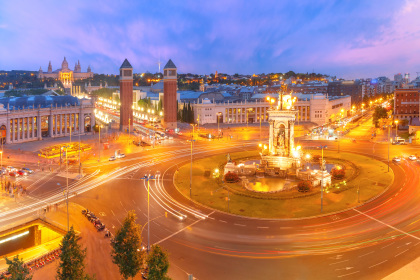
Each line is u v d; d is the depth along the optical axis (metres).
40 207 95.69
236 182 117.06
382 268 62.03
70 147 171.50
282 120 130.00
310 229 79.06
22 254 75.38
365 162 138.25
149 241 74.50
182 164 142.88
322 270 62.12
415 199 94.69
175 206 95.81
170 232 79.25
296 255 67.75
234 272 62.50
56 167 139.50
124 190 110.19
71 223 84.75
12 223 83.62
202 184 115.25
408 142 178.25
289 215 87.56
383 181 112.19
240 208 93.12
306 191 104.38
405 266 62.34
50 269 65.81
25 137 193.50
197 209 93.44
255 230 79.62
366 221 82.25
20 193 107.12
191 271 63.06
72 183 118.19
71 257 52.66
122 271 58.22
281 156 128.88
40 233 87.56
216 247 71.88
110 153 166.12
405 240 71.94
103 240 76.19
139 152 168.88
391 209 88.81
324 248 70.06
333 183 112.69
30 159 152.62
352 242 72.06
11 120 184.88
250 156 154.12
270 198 98.94
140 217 88.06
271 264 64.81
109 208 94.75
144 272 62.66
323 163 112.62
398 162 135.25
